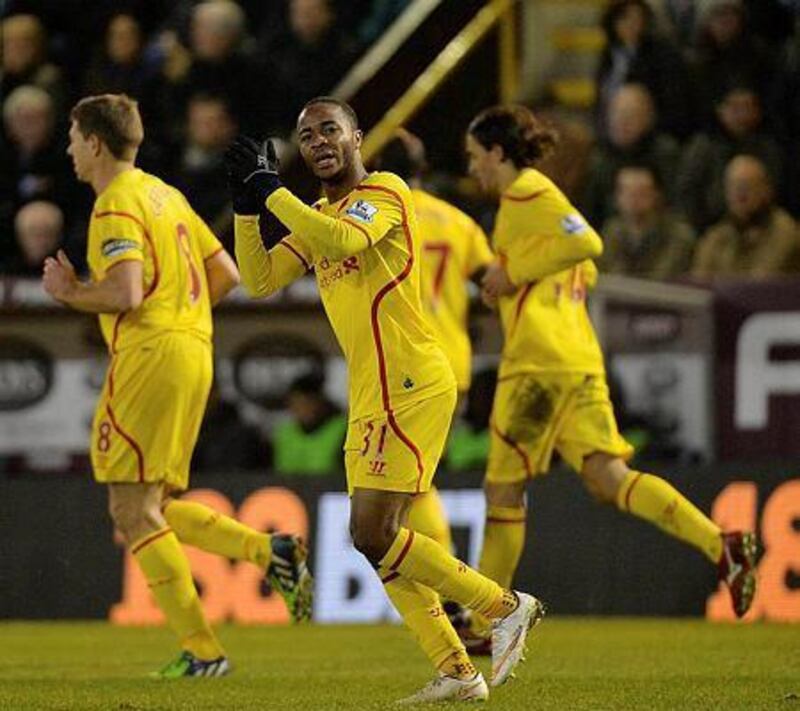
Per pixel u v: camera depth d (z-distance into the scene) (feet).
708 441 124.57
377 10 164.45
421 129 151.02
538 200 89.76
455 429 129.49
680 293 125.08
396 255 65.41
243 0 168.25
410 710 64.95
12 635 114.62
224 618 125.29
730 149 145.79
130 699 71.51
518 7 156.56
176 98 159.94
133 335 81.10
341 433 132.05
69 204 158.51
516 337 93.15
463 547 122.93
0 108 165.07
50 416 134.10
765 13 151.74
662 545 121.19
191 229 83.66
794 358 123.24
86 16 170.09
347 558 124.57
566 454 94.43
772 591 118.93
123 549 128.06
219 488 127.75
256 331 132.87
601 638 103.86
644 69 149.48
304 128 66.39
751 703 67.31
